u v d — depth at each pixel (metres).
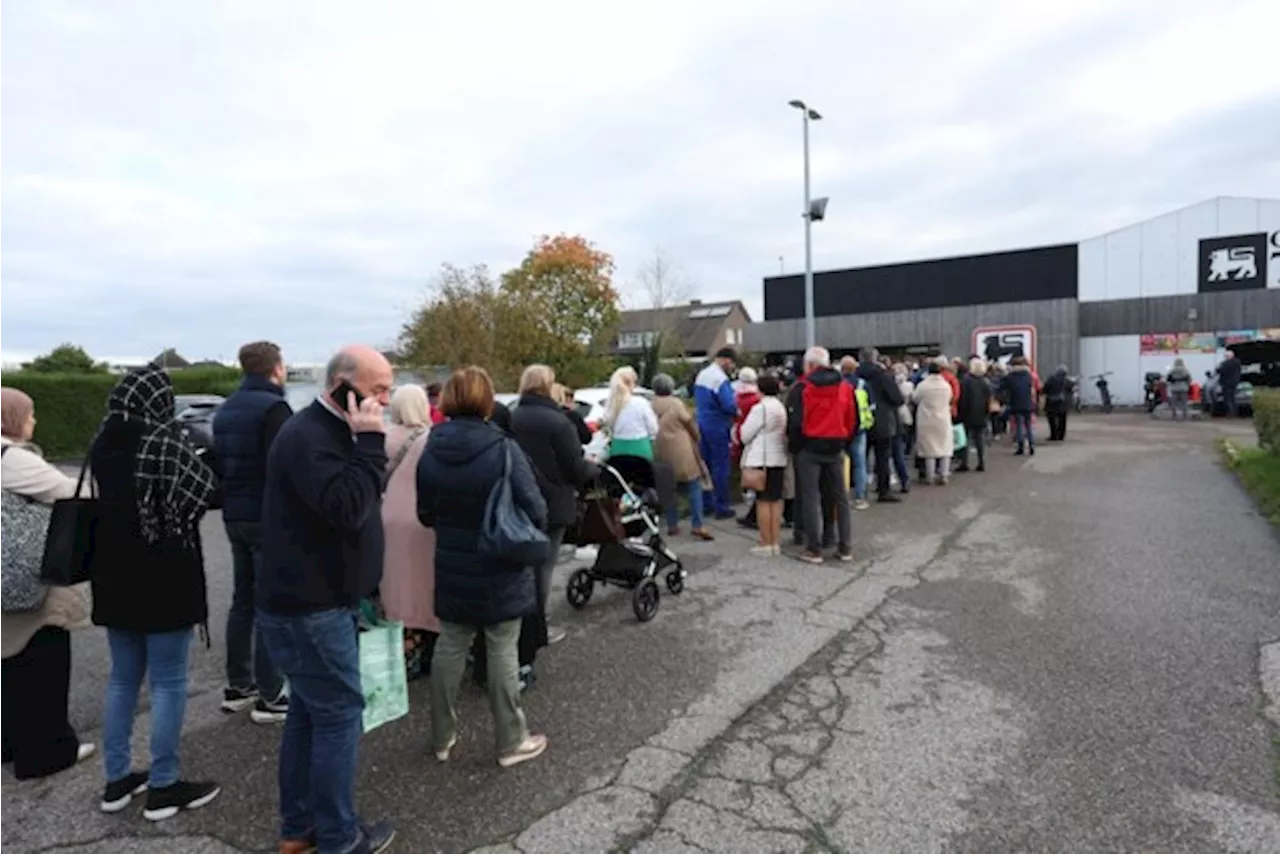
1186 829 3.04
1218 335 26.67
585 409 12.87
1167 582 6.12
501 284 33.09
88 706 4.51
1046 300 30.05
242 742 3.96
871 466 13.10
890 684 4.43
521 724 3.67
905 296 33.78
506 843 3.06
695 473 8.05
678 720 4.06
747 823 3.15
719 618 5.62
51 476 3.60
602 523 5.49
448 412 3.59
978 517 8.80
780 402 7.43
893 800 3.29
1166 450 14.08
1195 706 4.04
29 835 3.19
